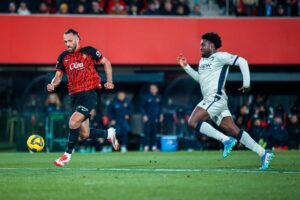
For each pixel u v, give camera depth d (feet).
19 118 238.07
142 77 259.39
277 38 265.75
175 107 255.09
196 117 124.06
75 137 125.49
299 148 238.07
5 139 260.42
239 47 265.13
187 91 265.54
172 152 206.08
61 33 258.57
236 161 149.07
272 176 106.73
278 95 266.98
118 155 185.98
